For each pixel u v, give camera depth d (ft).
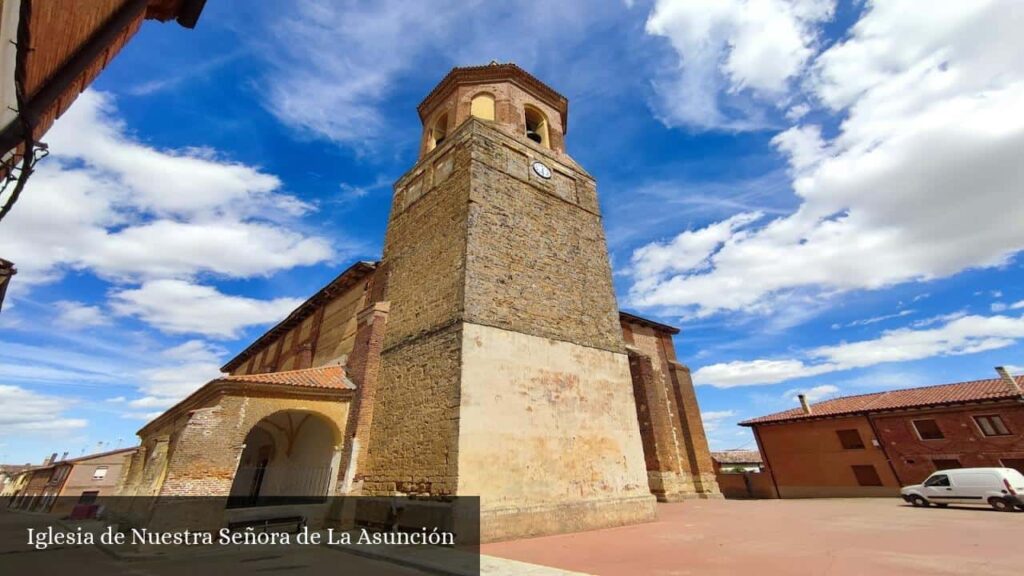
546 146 65.98
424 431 40.29
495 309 44.16
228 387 41.68
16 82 10.41
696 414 87.66
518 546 32.78
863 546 29.50
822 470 90.84
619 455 47.42
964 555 25.52
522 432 40.29
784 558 26.58
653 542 33.50
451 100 67.26
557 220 56.95
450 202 51.80
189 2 19.12
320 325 73.26
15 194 11.39
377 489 42.88
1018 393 71.77
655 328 93.66
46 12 11.01
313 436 54.90
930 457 78.33
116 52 16.97
